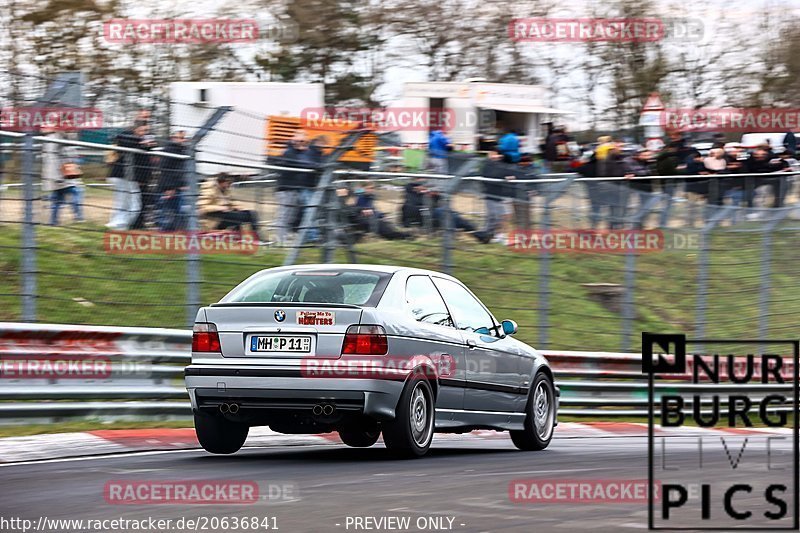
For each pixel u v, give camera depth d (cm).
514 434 3681
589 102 13450
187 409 4178
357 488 2384
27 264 4003
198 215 4391
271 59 13125
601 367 5381
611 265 5988
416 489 2378
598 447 3750
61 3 11469
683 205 5794
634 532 1862
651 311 5922
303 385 2928
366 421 3067
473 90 8769
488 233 5203
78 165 4128
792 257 6244
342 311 2972
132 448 3303
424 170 5031
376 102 13662
